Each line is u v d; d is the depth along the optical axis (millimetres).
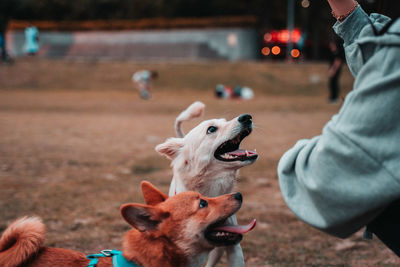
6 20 45344
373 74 1579
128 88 25578
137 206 2273
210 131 2914
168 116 14086
